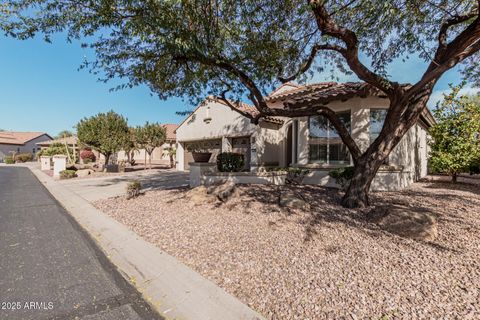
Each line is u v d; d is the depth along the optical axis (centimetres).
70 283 330
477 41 445
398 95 557
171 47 482
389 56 645
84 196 941
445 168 973
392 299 266
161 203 733
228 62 585
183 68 661
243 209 613
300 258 364
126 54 596
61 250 439
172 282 329
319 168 961
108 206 744
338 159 934
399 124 584
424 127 1307
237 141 1520
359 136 893
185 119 1903
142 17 423
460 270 319
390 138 591
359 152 625
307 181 995
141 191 972
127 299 297
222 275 332
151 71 645
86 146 1955
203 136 1722
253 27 551
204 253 398
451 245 389
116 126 1950
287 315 251
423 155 1311
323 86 1094
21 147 4891
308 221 511
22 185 1266
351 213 557
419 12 533
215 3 462
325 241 418
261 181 941
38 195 984
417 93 580
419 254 363
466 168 934
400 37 595
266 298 279
